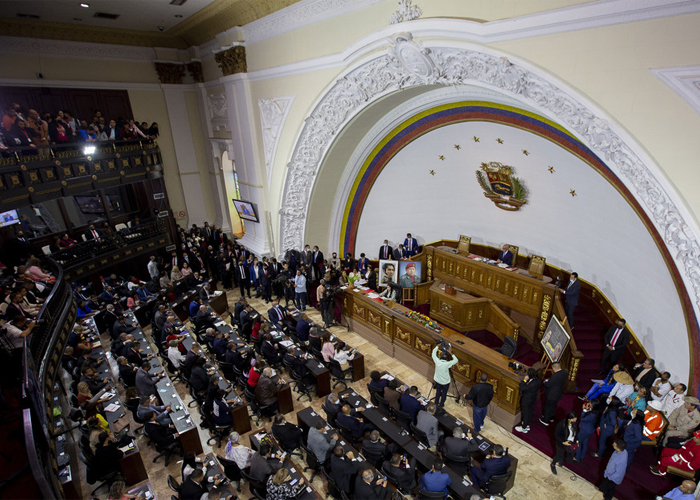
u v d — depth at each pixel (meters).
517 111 10.52
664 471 7.18
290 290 14.30
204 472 6.82
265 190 15.88
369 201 16.09
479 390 7.96
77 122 14.34
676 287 8.18
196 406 9.56
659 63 5.81
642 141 6.21
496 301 12.74
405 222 16.64
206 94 17.97
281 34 12.80
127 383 9.25
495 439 8.36
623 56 6.14
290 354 9.69
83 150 13.66
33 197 12.05
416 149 14.33
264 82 14.23
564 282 12.59
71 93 15.58
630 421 7.27
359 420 7.66
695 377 7.59
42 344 7.83
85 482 7.67
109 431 7.27
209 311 12.16
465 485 6.39
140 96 17.41
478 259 13.37
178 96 18.27
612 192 9.96
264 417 9.14
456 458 6.86
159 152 17.03
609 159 6.71
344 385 10.02
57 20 13.73
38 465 4.64
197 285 14.98
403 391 8.23
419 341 10.43
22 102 14.52
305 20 11.74
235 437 6.93
